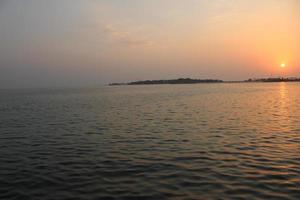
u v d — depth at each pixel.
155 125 26.78
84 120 31.30
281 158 14.76
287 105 45.19
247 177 11.88
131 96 85.88
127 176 12.33
